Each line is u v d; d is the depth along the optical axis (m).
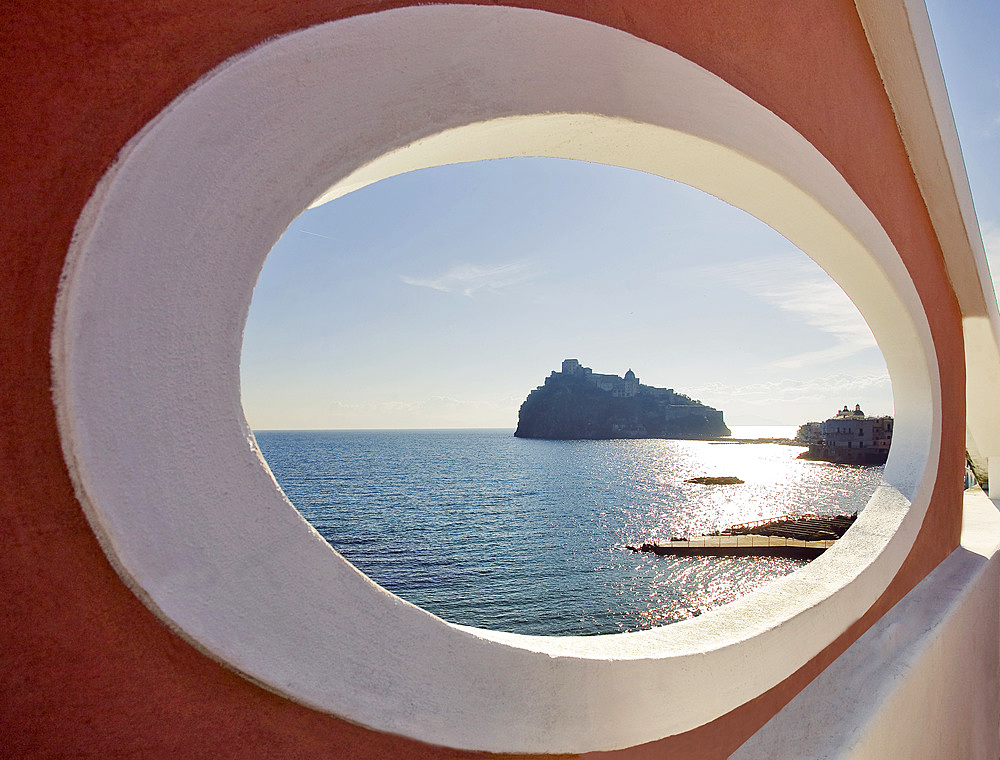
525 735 0.81
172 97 0.55
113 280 0.50
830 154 1.67
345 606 0.64
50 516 0.49
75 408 0.48
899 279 1.96
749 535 43.50
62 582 0.49
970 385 2.94
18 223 0.47
